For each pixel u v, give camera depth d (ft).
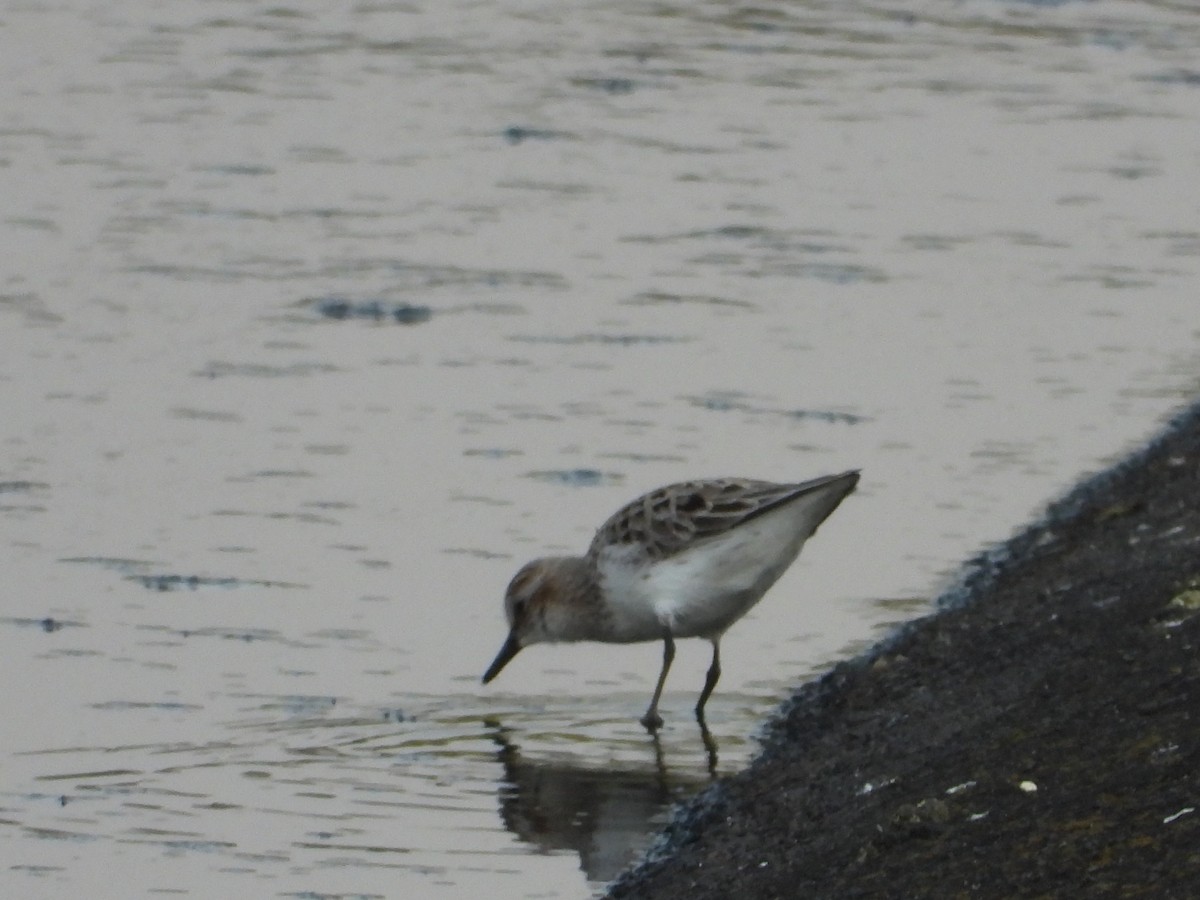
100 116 84.17
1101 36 97.91
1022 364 59.16
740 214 73.82
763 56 94.32
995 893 27.27
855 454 52.49
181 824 34.78
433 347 60.90
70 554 46.70
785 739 37.73
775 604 44.06
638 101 87.71
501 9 100.99
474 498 50.01
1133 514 45.96
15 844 34.04
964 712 35.29
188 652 41.88
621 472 51.62
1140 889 26.09
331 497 50.08
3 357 59.67
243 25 97.81
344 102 87.04
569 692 40.78
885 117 85.71
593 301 65.05
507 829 34.45
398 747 37.99
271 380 58.18
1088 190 76.74
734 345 61.05
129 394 57.11
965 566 45.24
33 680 40.65
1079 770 30.42
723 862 31.94
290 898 32.14
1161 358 59.62
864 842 30.35
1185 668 33.45
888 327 62.59
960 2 102.37
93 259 68.33
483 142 82.17
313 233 71.51
